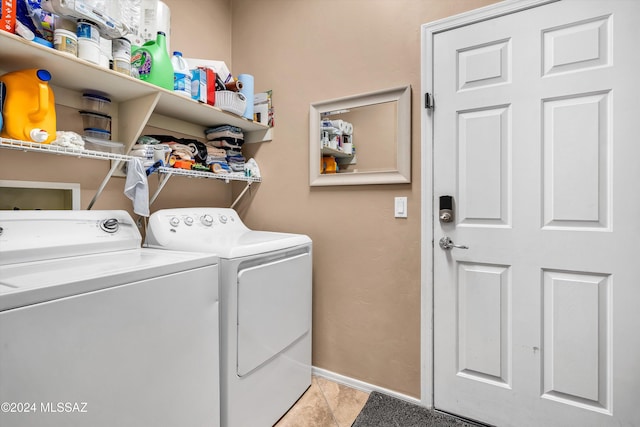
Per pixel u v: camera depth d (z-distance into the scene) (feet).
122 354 3.07
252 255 4.58
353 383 6.19
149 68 4.82
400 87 5.58
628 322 4.21
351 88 6.12
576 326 4.51
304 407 5.58
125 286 3.11
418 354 5.61
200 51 6.86
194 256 4.03
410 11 5.58
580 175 4.44
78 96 4.89
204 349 3.98
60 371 2.63
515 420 4.91
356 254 6.14
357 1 6.08
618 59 4.21
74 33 3.92
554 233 4.60
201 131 6.93
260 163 7.27
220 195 7.43
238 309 4.37
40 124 3.77
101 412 2.90
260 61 7.25
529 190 4.74
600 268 4.34
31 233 3.62
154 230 5.08
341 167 6.18
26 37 3.43
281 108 6.96
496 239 4.98
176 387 3.61
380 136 5.81
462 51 5.18
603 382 4.38
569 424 4.57
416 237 5.58
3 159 4.20
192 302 3.82
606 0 4.25
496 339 5.02
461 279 5.28
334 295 6.39
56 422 2.60
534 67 4.68
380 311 5.93
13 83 3.62
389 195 5.81
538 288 4.72
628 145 4.18
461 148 5.22
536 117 4.68
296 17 6.77
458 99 5.20
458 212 5.25
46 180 4.61
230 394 4.30
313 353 6.66
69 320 2.68
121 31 4.25
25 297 2.43
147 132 5.90
